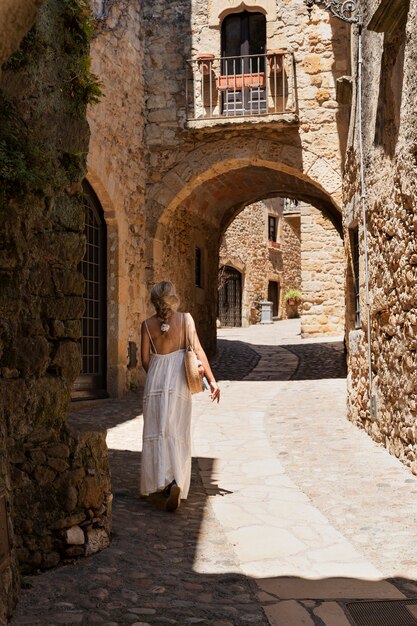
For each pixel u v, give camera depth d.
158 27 12.23
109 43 10.38
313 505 4.61
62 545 3.33
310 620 2.76
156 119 12.11
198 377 4.48
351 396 7.79
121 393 10.40
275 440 6.91
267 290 30.09
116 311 10.39
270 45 11.84
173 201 12.02
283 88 11.62
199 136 11.85
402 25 5.43
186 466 4.50
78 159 3.61
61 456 3.35
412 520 4.20
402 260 5.51
